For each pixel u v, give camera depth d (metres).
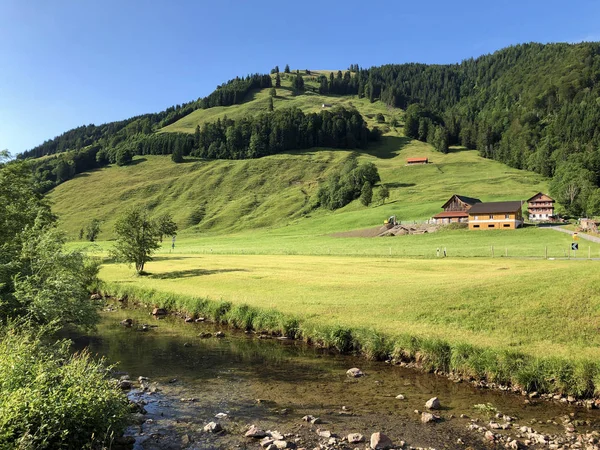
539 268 40.69
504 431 12.96
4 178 32.91
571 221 124.88
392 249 81.94
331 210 180.88
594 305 22.78
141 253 55.19
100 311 35.91
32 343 14.37
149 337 26.45
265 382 17.78
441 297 28.08
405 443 12.03
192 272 54.22
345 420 13.73
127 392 16.34
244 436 12.44
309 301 31.09
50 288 20.58
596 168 162.88
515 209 105.62
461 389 16.88
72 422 10.62
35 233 23.56
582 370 15.89
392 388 17.03
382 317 25.70
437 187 186.62
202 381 17.91
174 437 12.33
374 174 189.25
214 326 29.67
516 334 21.20
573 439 12.39
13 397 10.06
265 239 126.69
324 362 20.89
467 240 91.88
